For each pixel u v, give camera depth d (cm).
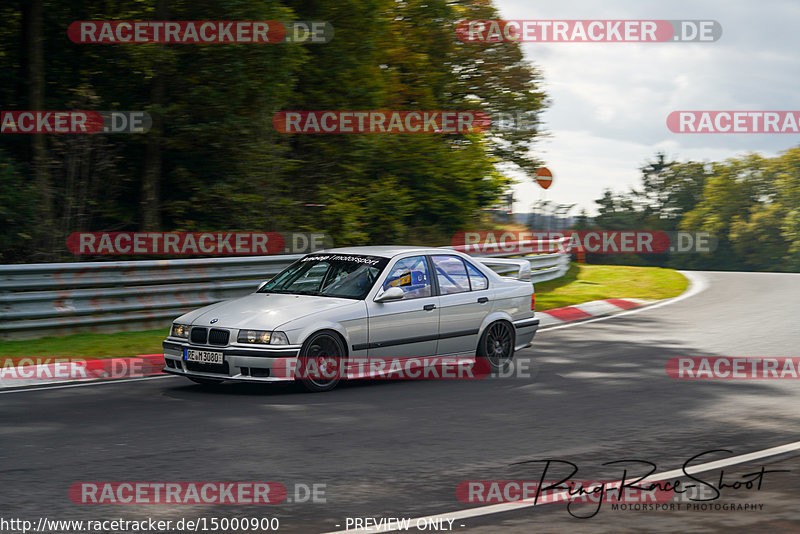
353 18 3391
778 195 17150
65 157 2572
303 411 1277
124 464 974
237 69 2702
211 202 2894
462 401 1363
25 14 2623
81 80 2853
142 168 2873
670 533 755
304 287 1563
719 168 18025
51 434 1117
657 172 19450
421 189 3950
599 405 1334
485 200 4328
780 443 1092
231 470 952
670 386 1494
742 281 4097
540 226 5662
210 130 2752
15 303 1836
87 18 2752
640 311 2706
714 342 2014
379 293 1502
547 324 2381
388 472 948
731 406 1326
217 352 1379
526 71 5369
